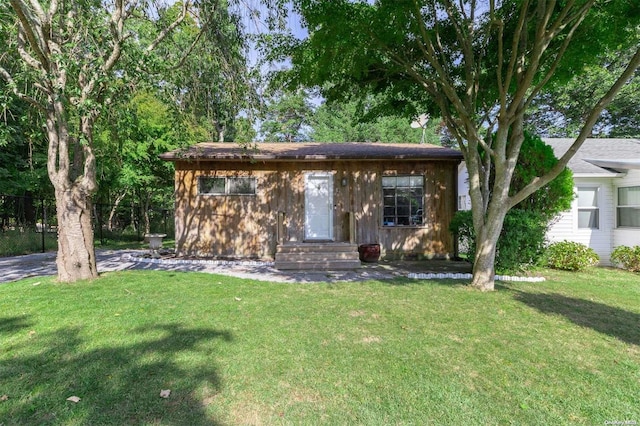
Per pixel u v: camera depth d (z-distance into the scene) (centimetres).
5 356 305
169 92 737
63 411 228
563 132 1848
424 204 1011
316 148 1109
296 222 1007
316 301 501
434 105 805
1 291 529
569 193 757
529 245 731
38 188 1269
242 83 750
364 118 863
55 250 1127
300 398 249
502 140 583
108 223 1728
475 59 700
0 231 1138
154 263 884
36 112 695
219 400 244
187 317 418
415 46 670
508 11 605
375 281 657
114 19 591
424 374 285
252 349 328
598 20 544
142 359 303
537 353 326
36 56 590
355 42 556
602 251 924
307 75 662
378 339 357
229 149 1055
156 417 224
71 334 356
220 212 998
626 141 1166
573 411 237
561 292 568
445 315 438
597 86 1595
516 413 233
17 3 490
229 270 798
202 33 701
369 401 245
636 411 237
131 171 1330
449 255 1008
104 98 613
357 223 1008
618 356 322
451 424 221
